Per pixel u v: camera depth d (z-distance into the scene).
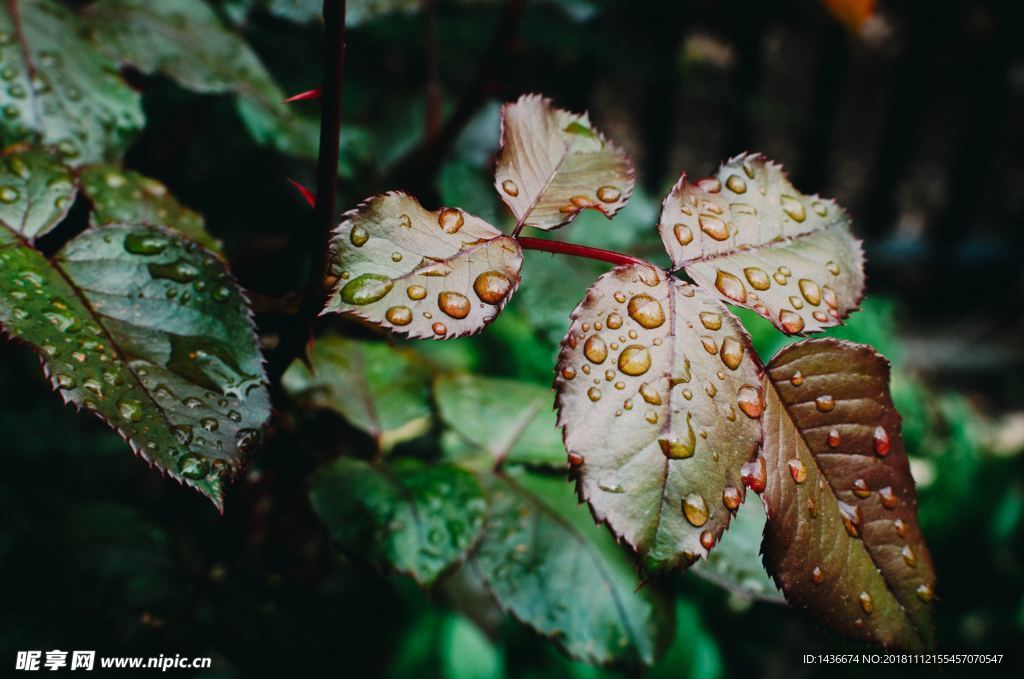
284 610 0.28
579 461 0.18
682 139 1.35
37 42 0.25
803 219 0.21
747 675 0.58
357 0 0.33
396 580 0.50
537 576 0.25
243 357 0.21
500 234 0.20
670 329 0.19
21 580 0.28
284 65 0.39
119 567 0.28
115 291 0.21
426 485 0.26
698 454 0.19
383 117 0.40
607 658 0.25
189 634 0.27
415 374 0.30
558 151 0.21
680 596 0.52
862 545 0.20
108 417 0.19
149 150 0.32
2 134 0.24
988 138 1.20
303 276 0.34
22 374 0.45
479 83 0.31
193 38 0.28
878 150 1.23
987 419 1.04
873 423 0.20
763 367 0.20
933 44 1.15
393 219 0.19
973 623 0.61
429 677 0.48
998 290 1.28
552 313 0.36
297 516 0.28
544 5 0.44
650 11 0.54
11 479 0.42
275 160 0.39
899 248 1.26
